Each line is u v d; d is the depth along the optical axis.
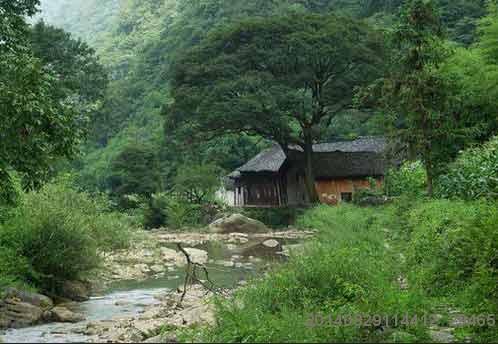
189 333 9.08
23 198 16.14
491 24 25.86
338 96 43.28
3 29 17.61
